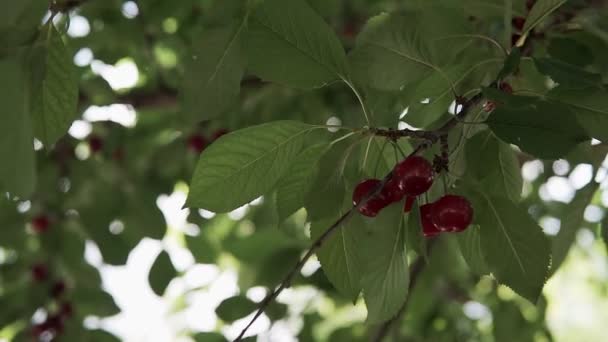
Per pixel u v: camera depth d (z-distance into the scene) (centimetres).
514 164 86
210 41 88
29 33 81
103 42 129
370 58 85
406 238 82
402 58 86
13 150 75
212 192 82
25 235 147
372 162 84
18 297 143
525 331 145
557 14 95
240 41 88
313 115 132
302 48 81
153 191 145
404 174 78
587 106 81
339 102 133
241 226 165
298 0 79
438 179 85
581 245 200
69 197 144
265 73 81
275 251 130
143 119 148
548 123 78
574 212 93
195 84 89
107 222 140
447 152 81
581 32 95
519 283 81
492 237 81
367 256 81
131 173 146
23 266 147
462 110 81
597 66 96
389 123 95
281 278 127
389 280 81
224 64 89
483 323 160
